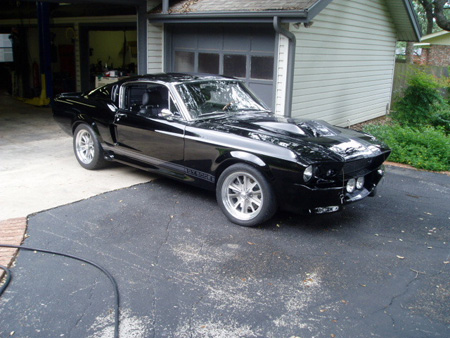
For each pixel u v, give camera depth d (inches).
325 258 157.1
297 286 137.2
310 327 116.4
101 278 138.4
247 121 203.9
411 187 255.4
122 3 363.6
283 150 167.8
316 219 195.8
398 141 343.6
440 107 503.8
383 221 197.0
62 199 207.0
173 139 203.2
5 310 120.2
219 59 376.5
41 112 462.3
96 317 118.3
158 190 227.0
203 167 195.0
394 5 490.9
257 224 180.2
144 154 221.9
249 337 111.6
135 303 125.2
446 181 271.3
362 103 500.4
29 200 203.6
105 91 247.6
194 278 140.2
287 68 335.0
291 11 301.6
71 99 263.7
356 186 183.0
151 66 401.1
